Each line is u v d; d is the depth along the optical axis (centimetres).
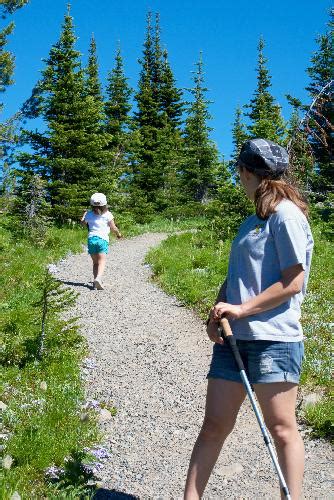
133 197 3991
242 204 2050
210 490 492
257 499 477
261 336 346
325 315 1038
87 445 559
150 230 3281
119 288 1352
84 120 3120
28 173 2934
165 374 795
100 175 3225
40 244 1895
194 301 1201
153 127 5366
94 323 1041
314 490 486
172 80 6091
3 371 720
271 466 535
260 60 4775
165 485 497
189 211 4397
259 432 611
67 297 800
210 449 366
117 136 4738
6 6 2891
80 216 2795
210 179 5069
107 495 470
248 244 361
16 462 498
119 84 5047
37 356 766
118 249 2191
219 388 361
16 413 592
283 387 346
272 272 355
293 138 1072
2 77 2986
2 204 2166
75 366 770
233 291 366
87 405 658
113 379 767
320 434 592
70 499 429
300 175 1052
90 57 5350
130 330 1008
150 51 6194
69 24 3084
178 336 982
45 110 3067
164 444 584
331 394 677
